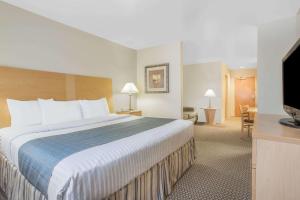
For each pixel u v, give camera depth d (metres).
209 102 6.75
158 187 1.82
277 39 2.69
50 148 1.40
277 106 2.63
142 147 1.58
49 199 1.10
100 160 1.22
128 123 2.55
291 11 2.48
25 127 2.10
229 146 3.71
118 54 4.23
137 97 4.78
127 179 1.39
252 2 2.31
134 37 3.75
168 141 1.98
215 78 6.61
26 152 1.44
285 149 1.00
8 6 2.43
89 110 2.99
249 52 5.00
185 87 7.23
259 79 2.80
